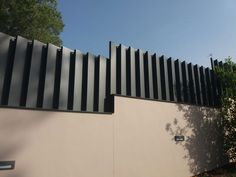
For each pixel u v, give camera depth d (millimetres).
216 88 13883
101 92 8477
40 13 21438
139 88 9781
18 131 5836
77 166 6746
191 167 10562
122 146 8070
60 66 7719
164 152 9500
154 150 9117
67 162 6562
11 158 5617
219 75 13688
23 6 20625
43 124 6305
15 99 6602
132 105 8773
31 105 6832
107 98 8578
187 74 12242
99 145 7410
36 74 7148
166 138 9750
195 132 11250
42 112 6348
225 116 12898
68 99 7793
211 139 12039
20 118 5930
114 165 7684
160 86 10695
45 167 6121
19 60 6914
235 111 12445
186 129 10820
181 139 10430
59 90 7469
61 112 6738
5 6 20438
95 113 7543
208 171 11352
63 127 6688
